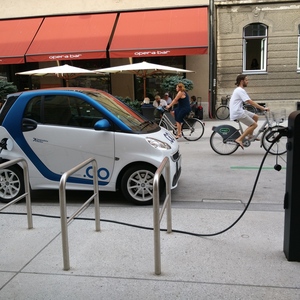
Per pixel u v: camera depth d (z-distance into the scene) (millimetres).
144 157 5023
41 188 5328
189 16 15875
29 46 15930
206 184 6359
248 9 16484
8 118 5328
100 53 15289
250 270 3312
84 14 16969
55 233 4289
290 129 3311
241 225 4406
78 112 5223
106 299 2928
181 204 5305
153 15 16266
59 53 15547
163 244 3887
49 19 17031
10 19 17375
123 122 5168
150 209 5082
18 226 4523
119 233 4230
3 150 5328
